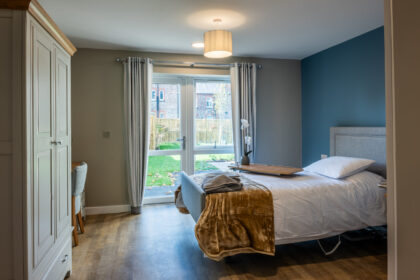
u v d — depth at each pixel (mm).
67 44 2381
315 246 3072
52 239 2062
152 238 3326
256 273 2494
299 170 3361
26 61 1641
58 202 2199
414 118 511
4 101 1634
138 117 4316
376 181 2998
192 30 3525
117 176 4395
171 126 4828
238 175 3227
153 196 4812
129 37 3791
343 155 4020
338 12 3016
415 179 514
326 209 2703
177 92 4836
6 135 1638
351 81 3936
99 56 4309
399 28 525
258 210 2514
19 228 1653
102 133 4336
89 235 3430
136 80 4281
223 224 2422
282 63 5023
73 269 2580
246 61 4871
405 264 530
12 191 1646
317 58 4645
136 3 2777
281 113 5023
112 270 2562
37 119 1800
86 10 2938
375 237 3264
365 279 2377
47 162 1978
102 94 4324
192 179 3170
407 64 517
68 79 2496
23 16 1632
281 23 3311
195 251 2967
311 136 4855
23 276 1661
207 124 4953
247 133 4688
